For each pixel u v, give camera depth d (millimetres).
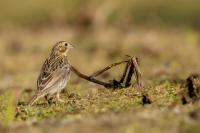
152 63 21031
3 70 21797
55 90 12297
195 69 18734
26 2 39031
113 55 23203
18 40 28172
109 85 13172
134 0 37281
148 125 9828
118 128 9727
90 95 12984
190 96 11539
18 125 10484
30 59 23609
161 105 11258
